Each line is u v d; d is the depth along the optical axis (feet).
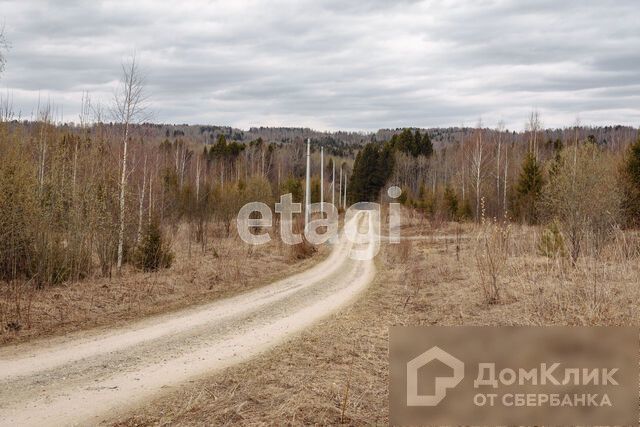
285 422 18.43
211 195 116.16
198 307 45.42
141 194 77.66
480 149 144.97
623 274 39.78
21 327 35.24
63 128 72.54
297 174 311.27
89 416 19.86
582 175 55.83
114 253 60.85
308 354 28.32
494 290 41.57
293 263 80.64
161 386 23.59
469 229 116.88
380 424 18.28
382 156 288.30
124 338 33.60
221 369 26.37
